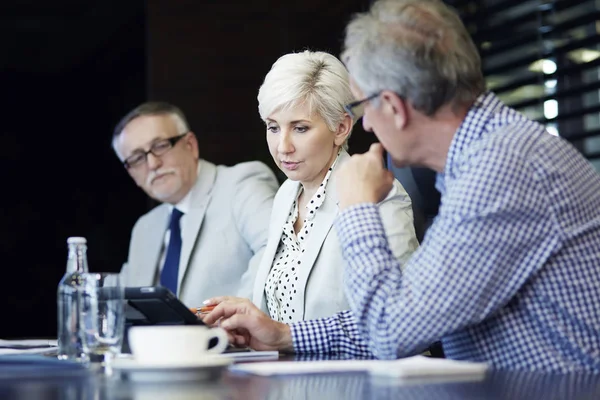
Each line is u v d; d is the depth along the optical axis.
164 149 3.86
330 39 5.11
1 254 8.11
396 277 1.73
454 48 1.74
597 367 1.68
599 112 3.54
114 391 1.34
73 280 1.79
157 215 4.03
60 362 1.68
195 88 5.25
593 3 3.76
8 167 8.12
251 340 2.22
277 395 1.28
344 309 2.47
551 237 1.66
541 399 1.24
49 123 8.21
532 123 1.76
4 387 1.40
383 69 1.76
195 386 1.40
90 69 8.08
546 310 1.71
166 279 3.83
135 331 1.53
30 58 8.01
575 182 1.70
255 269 3.47
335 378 1.49
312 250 2.53
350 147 4.39
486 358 1.77
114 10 7.11
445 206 1.70
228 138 5.25
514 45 3.90
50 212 8.14
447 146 1.80
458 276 1.65
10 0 7.06
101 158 8.12
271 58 5.27
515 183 1.65
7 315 8.02
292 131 2.60
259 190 3.72
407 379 1.47
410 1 1.79
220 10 5.27
